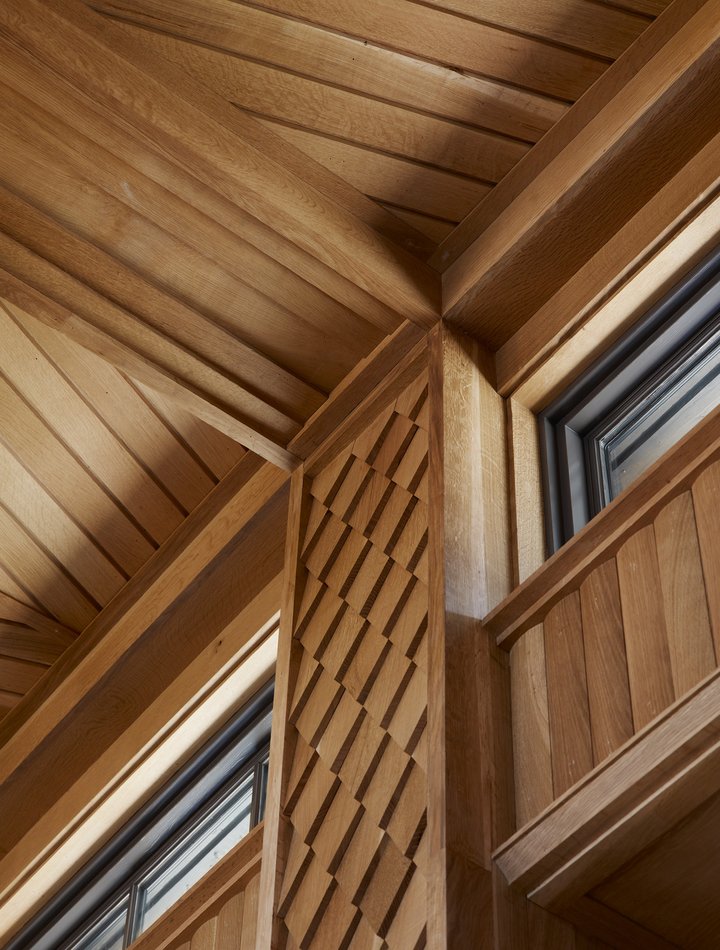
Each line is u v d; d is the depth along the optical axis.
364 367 2.90
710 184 2.45
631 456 2.59
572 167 2.59
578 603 2.19
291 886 2.30
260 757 3.44
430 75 2.62
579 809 1.87
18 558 3.97
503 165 2.77
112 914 3.69
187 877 3.45
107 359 2.87
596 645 2.09
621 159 2.52
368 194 2.80
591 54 2.60
